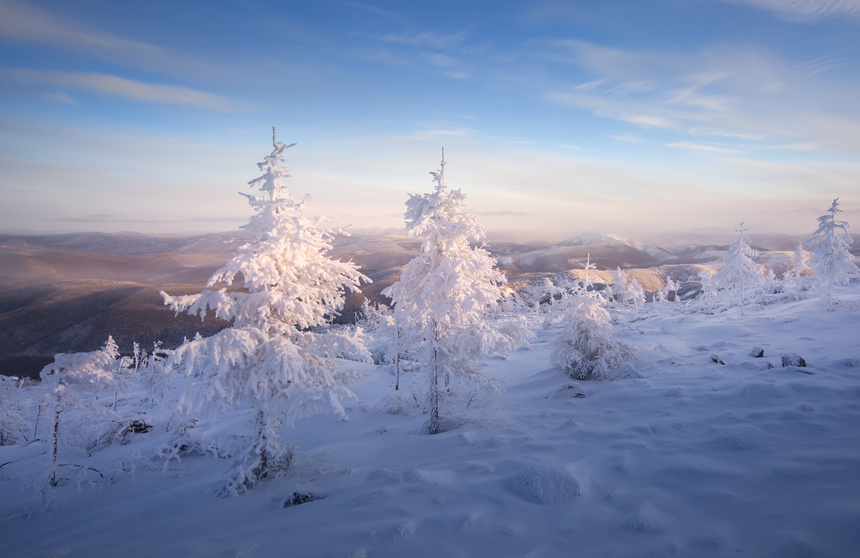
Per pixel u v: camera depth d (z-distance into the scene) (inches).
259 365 369.1
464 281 430.0
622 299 2394.2
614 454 307.1
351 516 256.4
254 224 385.4
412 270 479.5
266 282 373.4
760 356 553.9
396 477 310.7
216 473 449.7
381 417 590.6
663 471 272.5
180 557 230.1
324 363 397.1
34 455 635.5
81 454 597.0
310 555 212.7
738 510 216.8
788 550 177.9
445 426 482.9
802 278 1560.0
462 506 250.4
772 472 249.3
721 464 271.4
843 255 909.8
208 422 672.4
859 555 166.4
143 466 504.7
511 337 482.6
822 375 427.2
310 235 389.4
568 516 229.3
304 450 469.4
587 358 625.6
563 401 510.3
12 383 663.1
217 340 344.2
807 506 209.2
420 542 214.8
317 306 401.1
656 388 478.3
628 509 231.1
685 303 2417.6
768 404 371.6
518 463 309.9
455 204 467.8
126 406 964.6
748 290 1630.2
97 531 326.0
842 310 871.1
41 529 377.4
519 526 223.3
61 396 502.9
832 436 290.7
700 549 188.2
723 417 355.3
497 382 486.0
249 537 246.2
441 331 484.7
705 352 645.3
